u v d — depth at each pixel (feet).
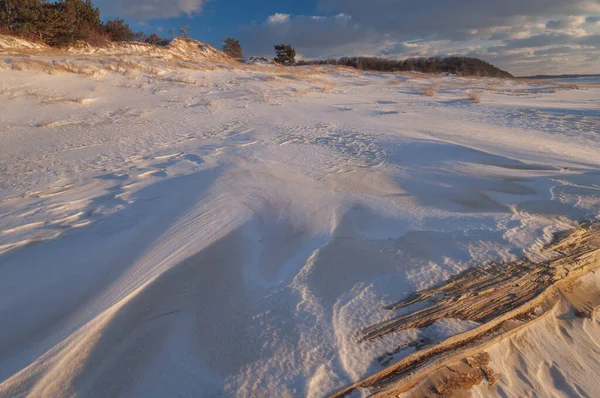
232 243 12.82
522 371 8.73
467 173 20.57
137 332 8.81
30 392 7.20
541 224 13.76
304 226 14.10
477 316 9.37
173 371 7.74
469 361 8.33
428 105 56.80
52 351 8.09
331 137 31.30
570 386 8.63
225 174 20.33
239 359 7.95
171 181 19.97
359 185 18.76
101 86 57.31
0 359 7.85
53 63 59.36
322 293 10.02
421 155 24.58
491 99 66.85
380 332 8.69
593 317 10.36
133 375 7.68
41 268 11.36
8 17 74.18
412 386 7.67
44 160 25.95
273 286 10.40
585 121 41.63
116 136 33.73
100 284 10.55
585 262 11.65
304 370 7.63
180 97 55.88
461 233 13.29
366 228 14.02
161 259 11.81
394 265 11.35
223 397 7.09
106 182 20.52
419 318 9.19
